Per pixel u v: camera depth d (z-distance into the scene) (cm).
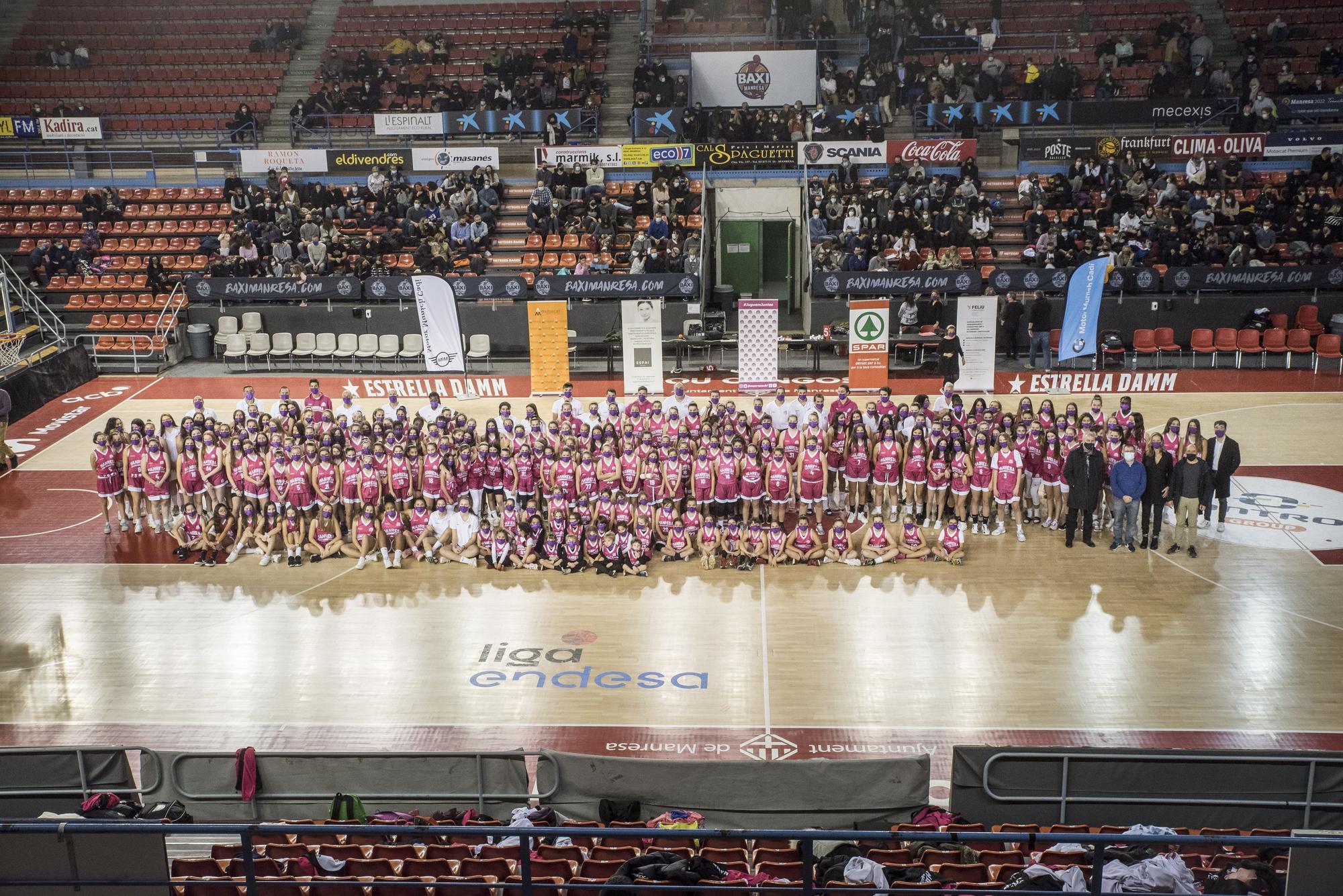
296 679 1950
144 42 4922
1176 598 2183
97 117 4344
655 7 4766
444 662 2000
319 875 1262
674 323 3750
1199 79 4200
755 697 1872
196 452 2498
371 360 3762
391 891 1229
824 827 1480
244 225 3981
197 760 1516
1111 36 4541
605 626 2122
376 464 2422
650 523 2444
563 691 1903
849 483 2550
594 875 1257
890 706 1838
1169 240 3725
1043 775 1466
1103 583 2255
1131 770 1452
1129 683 1891
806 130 4169
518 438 2531
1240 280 3581
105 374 3688
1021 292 3712
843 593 2239
